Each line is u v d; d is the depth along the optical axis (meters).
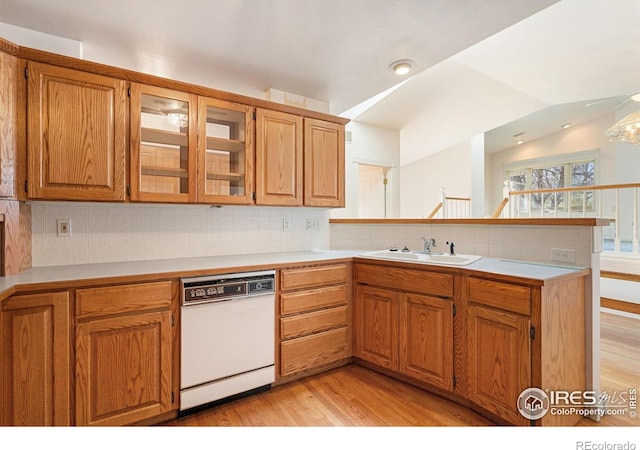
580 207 7.59
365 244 3.27
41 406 1.56
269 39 2.11
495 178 9.48
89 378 1.66
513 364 1.75
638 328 3.45
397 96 4.33
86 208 2.18
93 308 1.67
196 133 2.25
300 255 2.72
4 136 1.67
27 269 1.92
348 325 2.62
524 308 1.71
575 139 7.70
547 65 3.76
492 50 3.40
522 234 2.34
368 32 2.04
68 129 1.84
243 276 2.12
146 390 1.80
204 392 1.97
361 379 2.42
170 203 2.20
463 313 2.01
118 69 1.96
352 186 4.79
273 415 1.97
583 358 1.97
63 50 2.06
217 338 2.02
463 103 4.79
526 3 1.78
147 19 1.88
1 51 1.65
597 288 2.01
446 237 2.81
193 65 2.45
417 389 2.27
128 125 2.01
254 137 2.51
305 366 2.38
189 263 2.21
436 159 6.62
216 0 1.73
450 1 1.76
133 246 2.34
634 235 4.00
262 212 2.94
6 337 1.50
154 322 1.83
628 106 6.61
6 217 1.70
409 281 2.28
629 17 2.69
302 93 2.97
